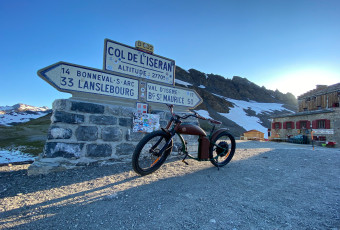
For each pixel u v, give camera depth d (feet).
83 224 5.90
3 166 14.92
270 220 6.18
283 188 9.08
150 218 6.25
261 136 98.17
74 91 13.24
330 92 85.15
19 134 44.09
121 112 14.61
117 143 14.23
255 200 7.69
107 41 15.01
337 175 11.37
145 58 16.83
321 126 73.51
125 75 15.61
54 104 12.34
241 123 182.29
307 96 99.91
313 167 13.24
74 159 12.51
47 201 7.60
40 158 12.00
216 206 7.11
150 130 15.90
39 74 12.05
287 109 310.24
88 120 13.16
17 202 7.52
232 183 9.68
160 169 12.28
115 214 6.52
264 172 11.81
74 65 13.39
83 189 8.88
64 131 12.26
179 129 11.02
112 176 10.87
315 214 6.59
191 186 9.18
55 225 5.84
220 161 14.23
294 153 18.97
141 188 8.92
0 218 6.28
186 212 6.64
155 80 17.26
